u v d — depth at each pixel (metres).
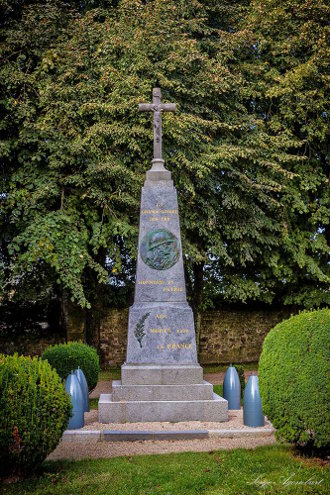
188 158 13.59
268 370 6.44
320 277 16.09
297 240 16.48
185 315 8.98
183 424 8.02
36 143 12.88
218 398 8.56
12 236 13.45
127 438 7.37
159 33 13.79
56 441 5.76
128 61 13.30
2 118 13.27
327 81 14.96
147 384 8.51
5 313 17.33
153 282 9.19
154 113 9.77
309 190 16.83
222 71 13.91
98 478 5.68
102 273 12.73
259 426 7.81
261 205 16.19
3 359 6.01
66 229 12.35
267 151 15.20
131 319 8.94
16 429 5.52
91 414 8.96
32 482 5.59
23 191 12.31
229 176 14.13
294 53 16.20
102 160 12.72
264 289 17.94
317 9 15.22
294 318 6.54
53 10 13.62
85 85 12.97
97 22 13.77
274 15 15.70
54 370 6.07
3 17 14.15
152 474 5.82
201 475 5.75
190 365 8.76
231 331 19.81
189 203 13.91
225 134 14.84
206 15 15.48
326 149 16.44
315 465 6.07
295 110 15.47
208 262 15.84
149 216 9.38
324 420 6.02
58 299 17.31
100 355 17.69
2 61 13.05
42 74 12.98
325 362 6.09
